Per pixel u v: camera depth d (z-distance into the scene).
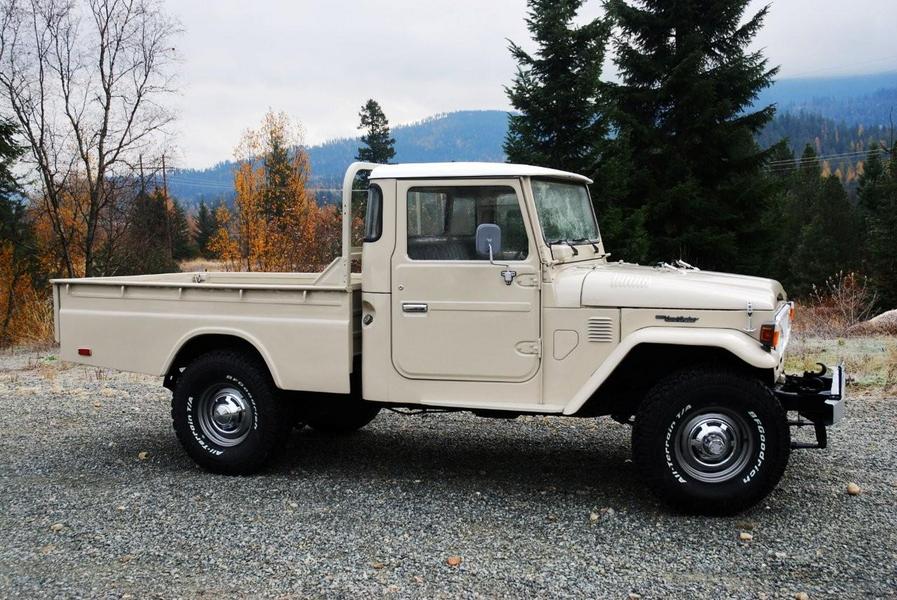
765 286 4.82
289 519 4.69
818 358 9.75
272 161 42.94
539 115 17.86
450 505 4.92
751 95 19.88
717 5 19.48
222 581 3.84
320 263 27.59
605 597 3.61
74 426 7.22
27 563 4.09
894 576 3.77
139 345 5.76
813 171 58.31
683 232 19.12
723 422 4.57
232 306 5.50
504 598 3.61
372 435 6.75
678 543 4.23
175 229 54.06
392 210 5.07
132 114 24.19
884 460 5.66
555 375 4.86
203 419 5.66
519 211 4.87
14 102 22.91
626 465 5.77
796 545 4.17
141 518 4.73
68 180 24.97
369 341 5.17
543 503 4.94
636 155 19.77
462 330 4.98
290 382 5.37
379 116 49.44
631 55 19.91
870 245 29.75
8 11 22.22
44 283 26.91
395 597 3.63
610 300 4.73
